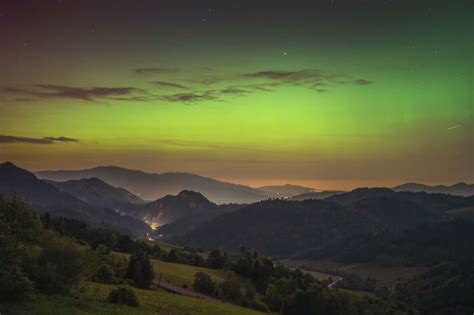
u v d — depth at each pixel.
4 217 37.25
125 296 45.06
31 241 39.88
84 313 34.28
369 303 116.19
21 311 31.44
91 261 42.84
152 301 52.66
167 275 103.12
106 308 39.06
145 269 78.50
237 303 89.50
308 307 92.81
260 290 119.19
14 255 37.06
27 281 35.41
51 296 38.50
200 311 52.38
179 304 55.81
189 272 115.44
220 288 90.75
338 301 96.94
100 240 130.75
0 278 34.06
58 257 40.44
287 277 128.00
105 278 66.50
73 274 40.94
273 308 97.56
